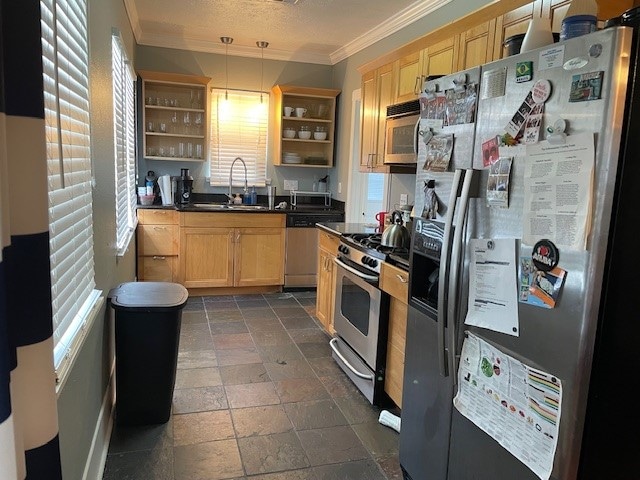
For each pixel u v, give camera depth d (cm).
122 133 330
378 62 345
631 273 119
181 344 354
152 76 478
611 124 112
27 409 77
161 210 463
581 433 123
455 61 251
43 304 77
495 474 150
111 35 265
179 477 204
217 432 240
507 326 142
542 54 130
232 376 304
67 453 144
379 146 347
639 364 124
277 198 558
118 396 237
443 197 177
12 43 70
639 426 127
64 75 143
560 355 125
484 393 153
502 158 144
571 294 122
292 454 224
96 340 201
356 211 495
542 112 130
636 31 111
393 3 360
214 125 529
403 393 211
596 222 116
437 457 182
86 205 180
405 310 242
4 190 66
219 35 473
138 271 468
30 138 73
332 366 325
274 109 541
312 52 530
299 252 511
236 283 494
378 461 223
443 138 176
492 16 222
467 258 157
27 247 74
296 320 420
